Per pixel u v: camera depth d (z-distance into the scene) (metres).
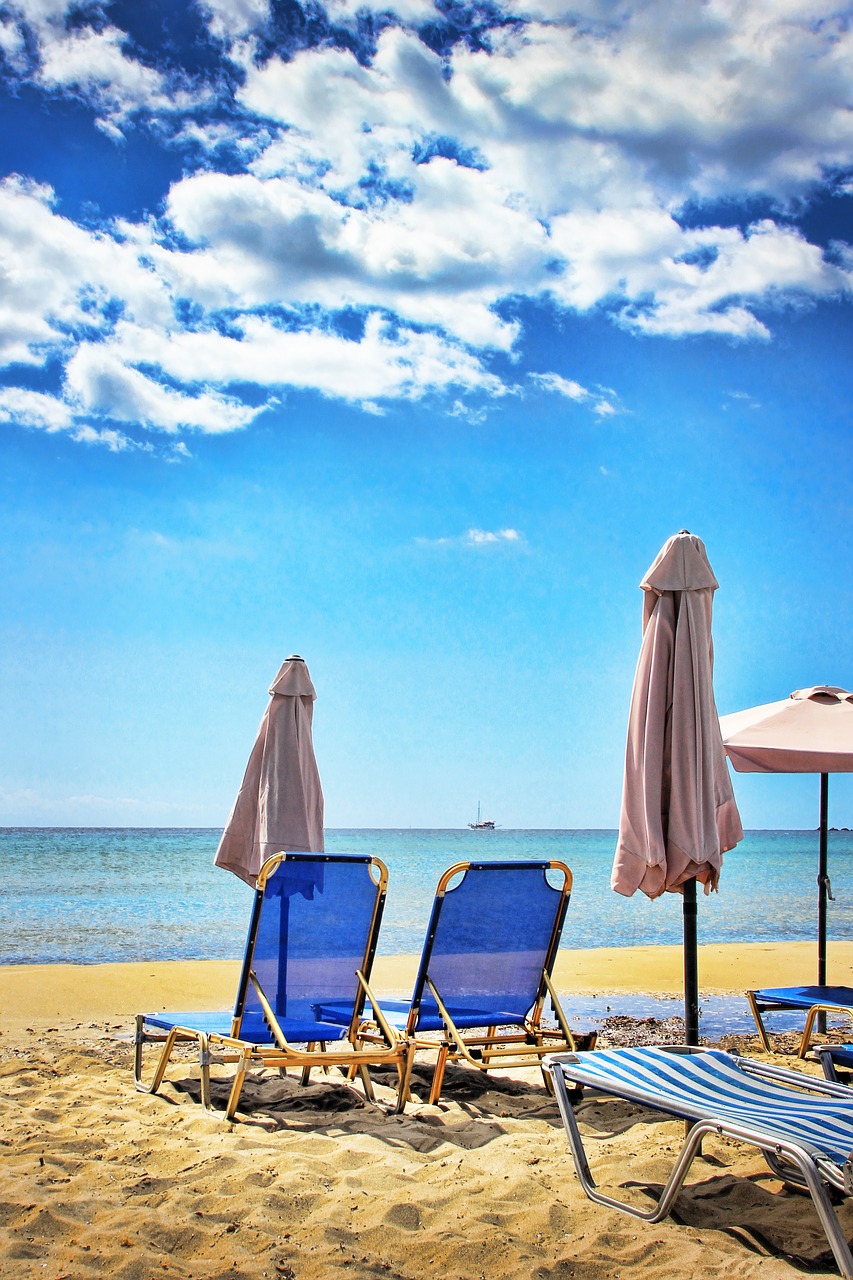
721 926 18.34
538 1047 5.00
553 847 54.97
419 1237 3.06
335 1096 4.88
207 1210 3.25
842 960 11.80
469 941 4.95
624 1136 4.24
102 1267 2.79
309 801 6.51
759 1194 3.49
